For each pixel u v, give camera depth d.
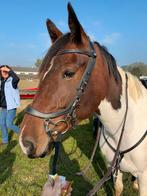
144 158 2.71
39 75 2.14
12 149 6.34
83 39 2.16
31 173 4.98
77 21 2.08
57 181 2.74
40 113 2.05
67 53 2.09
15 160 5.61
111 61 2.45
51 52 2.12
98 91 2.26
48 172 5.00
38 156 2.04
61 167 5.06
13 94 6.74
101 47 2.40
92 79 2.20
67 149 6.12
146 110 2.74
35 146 2.02
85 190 4.24
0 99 6.66
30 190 4.29
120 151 2.75
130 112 2.62
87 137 6.98
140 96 2.73
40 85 2.10
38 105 2.07
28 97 10.98
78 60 2.10
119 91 2.52
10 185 4.49
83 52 2.13
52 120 2.07
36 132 2.04
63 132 2.17
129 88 2.65
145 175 2.78
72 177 4.66
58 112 2.08
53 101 2.05
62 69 2.06
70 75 2.07
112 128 2.63
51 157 5.68
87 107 2.23
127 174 4.52
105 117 2.54
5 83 6.74
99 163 5.25
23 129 2.06
